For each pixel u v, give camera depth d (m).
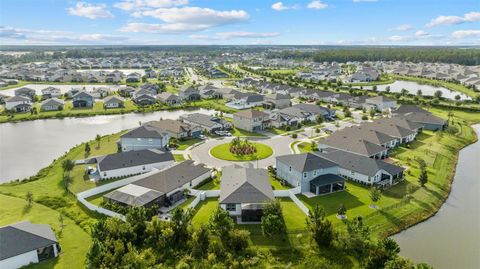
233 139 91.56
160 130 92.75
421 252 44.62
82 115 127.69
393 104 136.88
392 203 56.69
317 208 46.41
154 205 53.31
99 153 82.19
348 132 87.62
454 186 65.88
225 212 44.69
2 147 89.62
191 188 62.84
